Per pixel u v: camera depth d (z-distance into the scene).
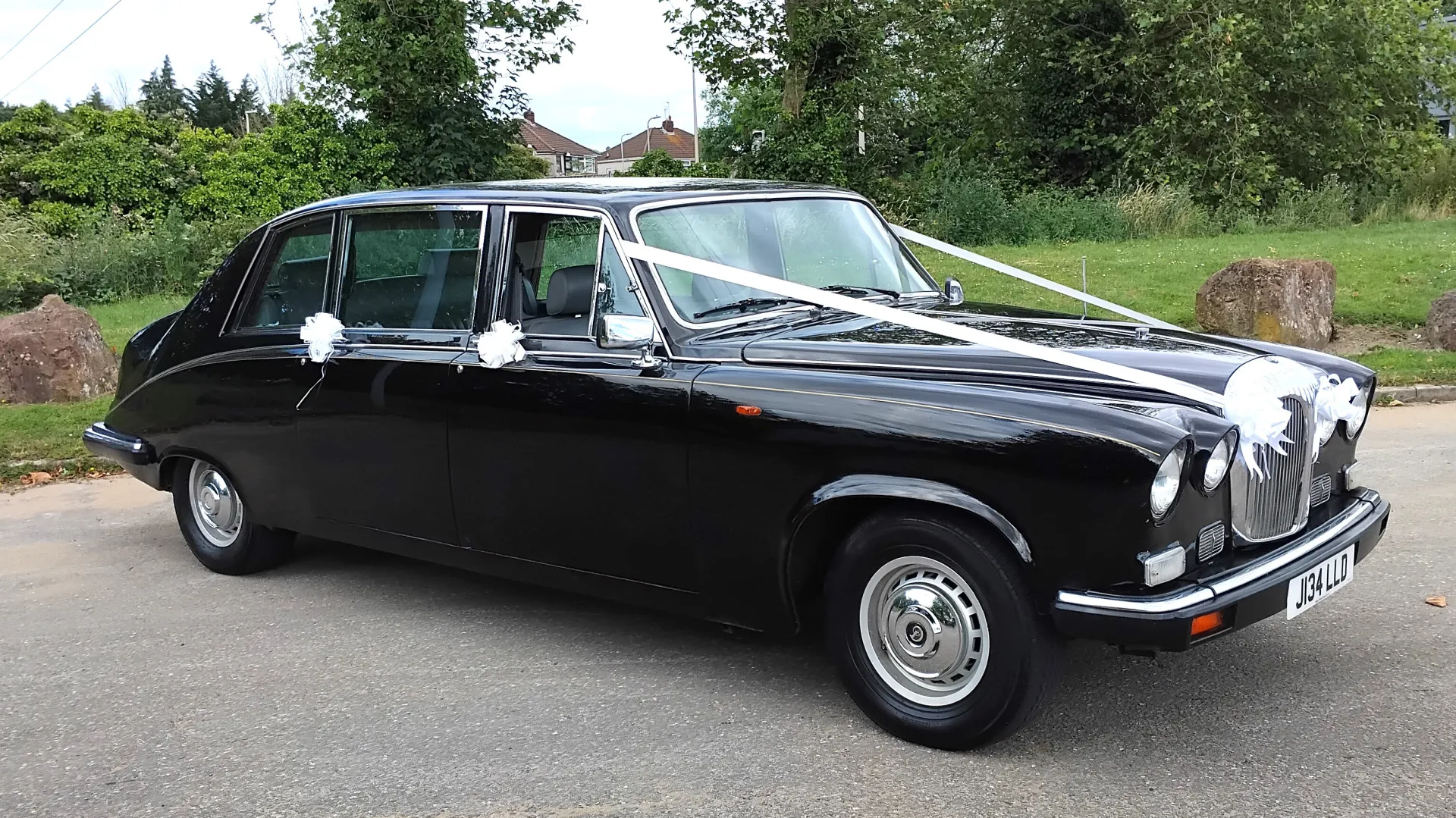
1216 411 3.26
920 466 3.31
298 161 18.88
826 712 3.85
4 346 10.10
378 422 4.67
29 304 17.19
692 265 3.80
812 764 3.47
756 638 4.61
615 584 4.14
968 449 3.22
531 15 19.86
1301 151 24.20
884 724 3.60
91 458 8.39
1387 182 24.23
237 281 5.35
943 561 3.36
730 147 22.58
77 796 3.50
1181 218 21.22
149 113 27.81
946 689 3.47
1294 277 10.91
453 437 4.42
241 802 3.41
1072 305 12.78
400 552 4.83
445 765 3.59
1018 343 3.46
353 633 4.85
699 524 3.82
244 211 18.80
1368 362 10.10
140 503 7.46
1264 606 3.22
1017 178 25.73
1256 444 3.29
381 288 4.77
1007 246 19.41
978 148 27.12
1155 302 12.83
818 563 3.77
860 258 4.71
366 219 4.83
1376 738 3.47
